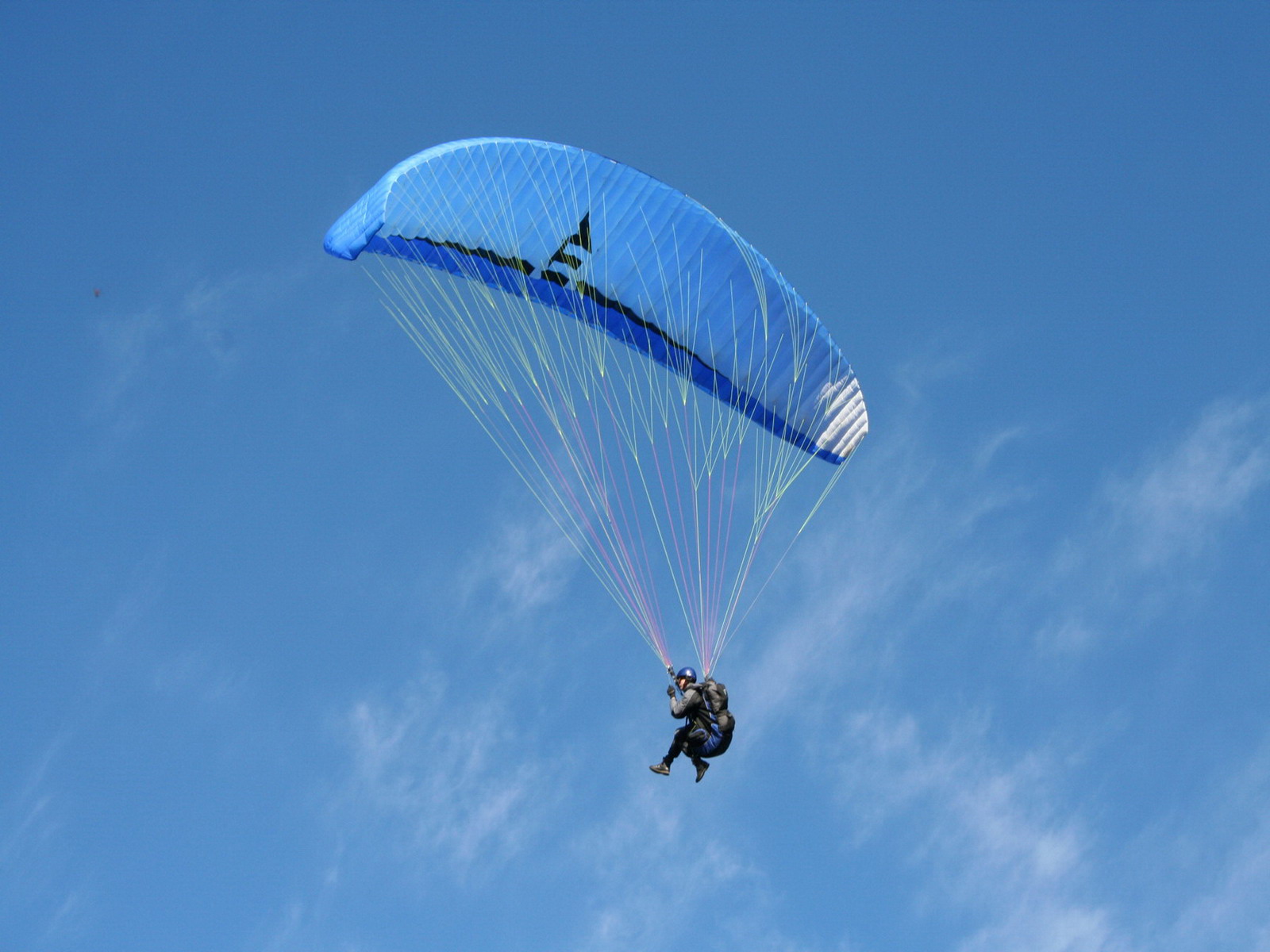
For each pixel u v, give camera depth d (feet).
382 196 131.44
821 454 145.59
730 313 138.62
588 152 136.15
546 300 139.85
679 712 118.21
